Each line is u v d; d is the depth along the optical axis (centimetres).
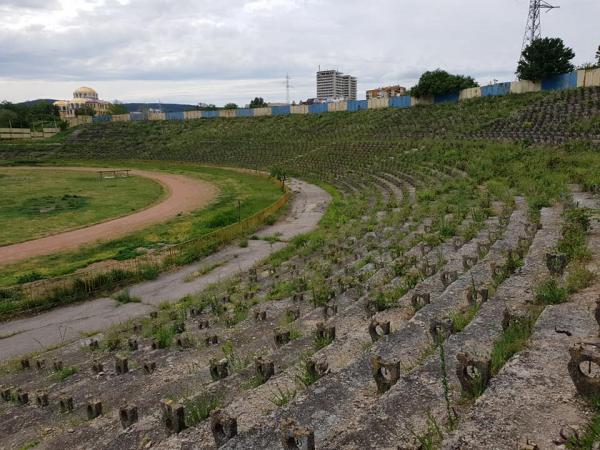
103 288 2097
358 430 455
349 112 8762
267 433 488
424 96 7875
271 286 1727
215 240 2773
